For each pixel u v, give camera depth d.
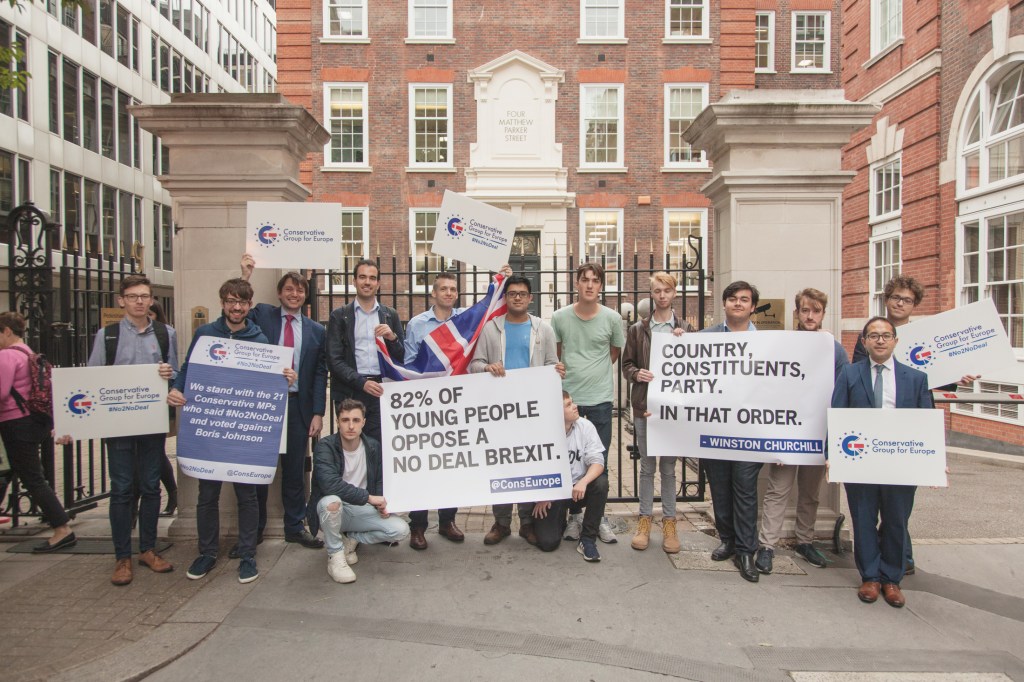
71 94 20.12
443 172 18.52
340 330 5.01
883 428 4.09
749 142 5.41
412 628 3.80
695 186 18.75
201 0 29.64
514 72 18.45
